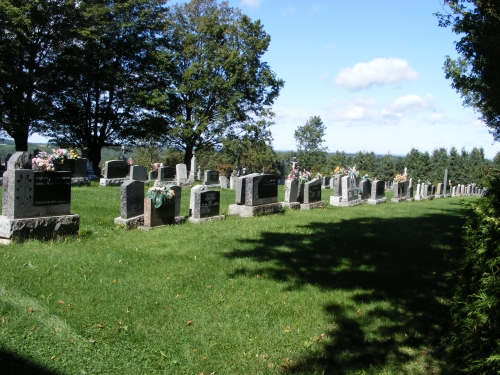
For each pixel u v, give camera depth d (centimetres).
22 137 3406
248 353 512
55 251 847
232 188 3139
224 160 6550
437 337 574
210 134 4353
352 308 659
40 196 955
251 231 1245
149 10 3847
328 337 565
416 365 504
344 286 764
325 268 878
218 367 480
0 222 897
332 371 483
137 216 1227
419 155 8388
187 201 1905
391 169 8456
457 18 1365
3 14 2786
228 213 1616
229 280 757
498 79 1341
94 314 572
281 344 538
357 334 575
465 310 457
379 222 1619
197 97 4184
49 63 3378
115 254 873
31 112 3081
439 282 809
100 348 498
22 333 500
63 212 1013
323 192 3142
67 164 2364
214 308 629
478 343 429
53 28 3266
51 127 3769
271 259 920
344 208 2122
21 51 3133
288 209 1839
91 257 828
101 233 1090
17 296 597
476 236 486
